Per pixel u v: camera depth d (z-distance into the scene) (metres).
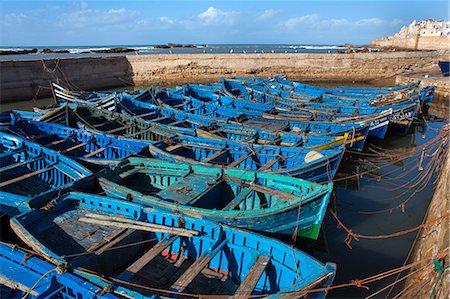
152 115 25.05
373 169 22.78
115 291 7.96
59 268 8.41
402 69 64.62
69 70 48.31
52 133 20.16
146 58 58.62
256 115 26.31
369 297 11.01
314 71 64.38
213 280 10.38
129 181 15.20
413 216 16.73
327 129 22.91
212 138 19.33
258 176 13.95
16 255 9.09
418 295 9.59
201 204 12.92
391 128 29.05
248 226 11.32
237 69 62.50
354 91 36.91
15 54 80.88
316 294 7.91
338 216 16.75
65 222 11.46
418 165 23.28
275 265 9.70
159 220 11.33
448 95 43.91
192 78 61.06
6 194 12.10
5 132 18.64
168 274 10.56
